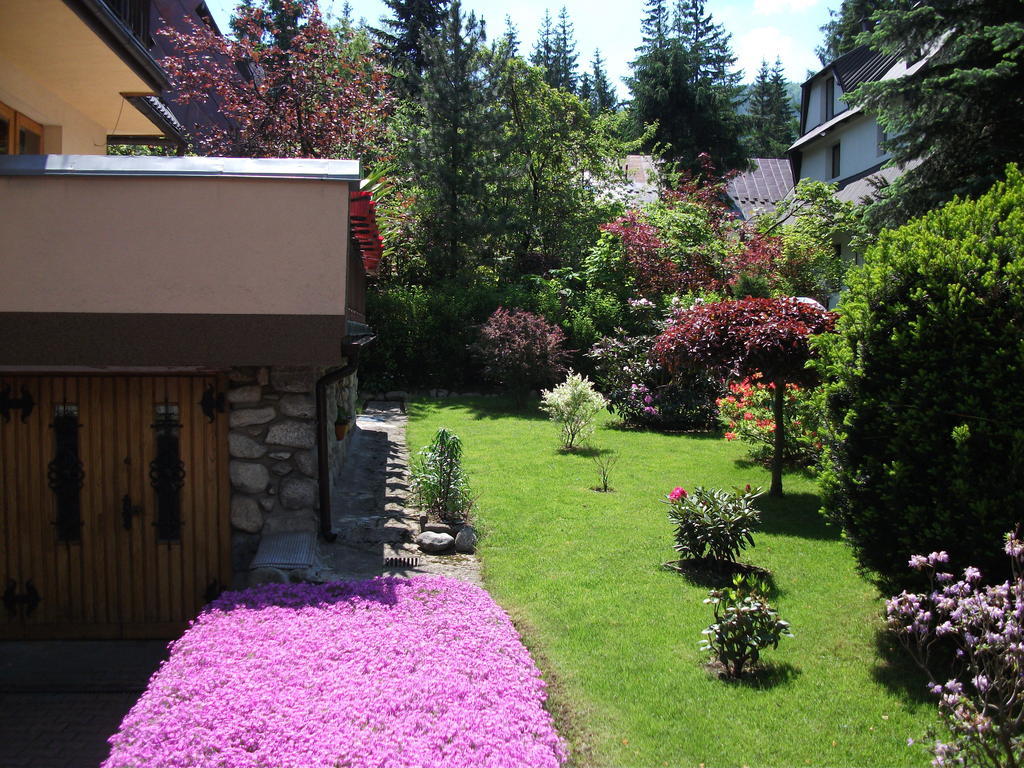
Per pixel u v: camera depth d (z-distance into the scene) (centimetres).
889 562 484
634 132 3247
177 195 556
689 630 525
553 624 532
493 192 2097
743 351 822
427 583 522
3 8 607
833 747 381
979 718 306
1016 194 486
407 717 329
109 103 872
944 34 1314
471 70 2025
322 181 561
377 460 1048
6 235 546
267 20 1942
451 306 1772
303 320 564
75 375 588
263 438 606
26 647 575
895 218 1342
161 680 366
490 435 1257
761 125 4450
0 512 585
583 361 1733
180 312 557
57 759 417
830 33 3441
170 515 598
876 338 490
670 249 1864
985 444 434
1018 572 412
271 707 334
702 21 4197
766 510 834
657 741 388
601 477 968
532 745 319
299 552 575
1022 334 429
